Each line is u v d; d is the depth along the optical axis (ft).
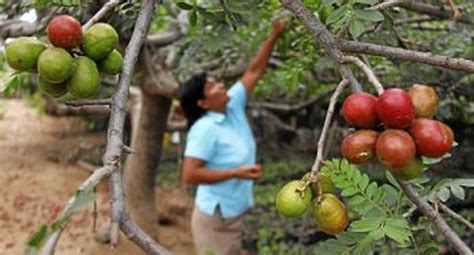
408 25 12.74
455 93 13.65
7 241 20.45
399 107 4.69
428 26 14.08
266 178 23.70
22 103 42.01
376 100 4.91
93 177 4.30
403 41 10.75
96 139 32.12
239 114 15.21
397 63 11.79
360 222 5.60
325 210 5.35
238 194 15.11
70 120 33.78
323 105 19.94
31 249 3.77
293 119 24.04
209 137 14.35
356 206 5.91
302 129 24.30
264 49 15.03
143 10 5.73
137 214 20.45
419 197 5.40
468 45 11.27
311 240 18.61
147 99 19.76
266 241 19.12
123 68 5.40
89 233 20.18
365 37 9.77
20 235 21.01
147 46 16.08
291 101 21.06
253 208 20.94
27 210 23.04
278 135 25.58
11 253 19.67
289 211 5.32
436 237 12.33
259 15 10.68
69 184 26.08
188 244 20.98
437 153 4.80
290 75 13.21
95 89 5.72
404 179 5.03
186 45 15.26
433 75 12.57
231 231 15.34
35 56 5.66
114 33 5.78
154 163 20.49
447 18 10.23
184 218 22.97
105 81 13.32
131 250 16.98
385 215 5.87
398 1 6.56
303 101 20.35
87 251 19.06
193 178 14.38
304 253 17.75
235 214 15.25
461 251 5.32
